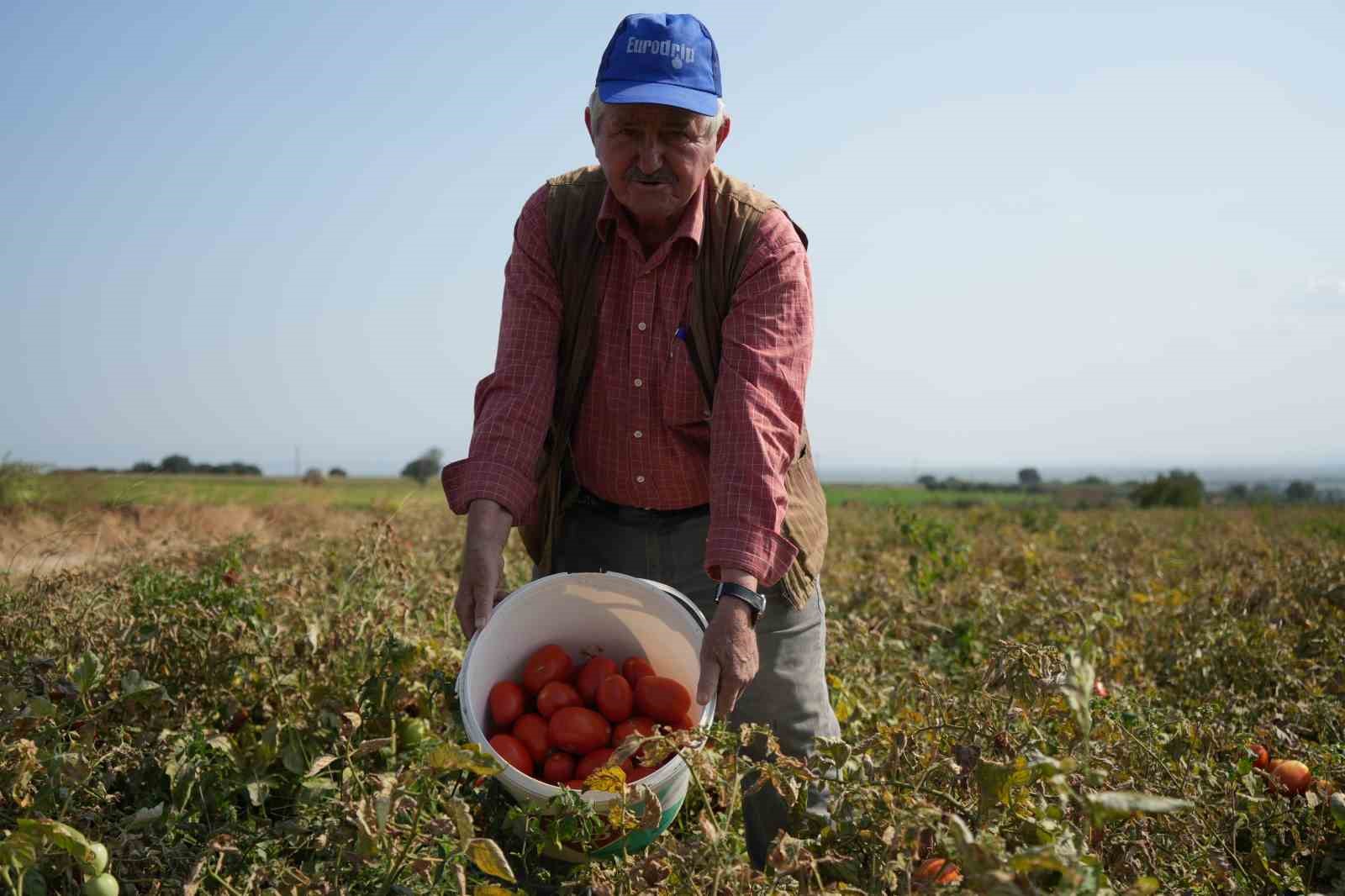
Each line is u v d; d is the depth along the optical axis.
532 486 2.52
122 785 2.63
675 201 2.38
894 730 2.16
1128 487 65.50
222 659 3.19
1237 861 2.41
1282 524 16.23
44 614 3.30
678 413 2.57
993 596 5.28
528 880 2.36
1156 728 2.93
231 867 2.34
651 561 2.77
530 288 2.61
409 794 2.07
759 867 2.66
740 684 2.18
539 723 2.41
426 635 3.74
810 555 2.60
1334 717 3.49
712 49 2.37
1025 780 1.81
